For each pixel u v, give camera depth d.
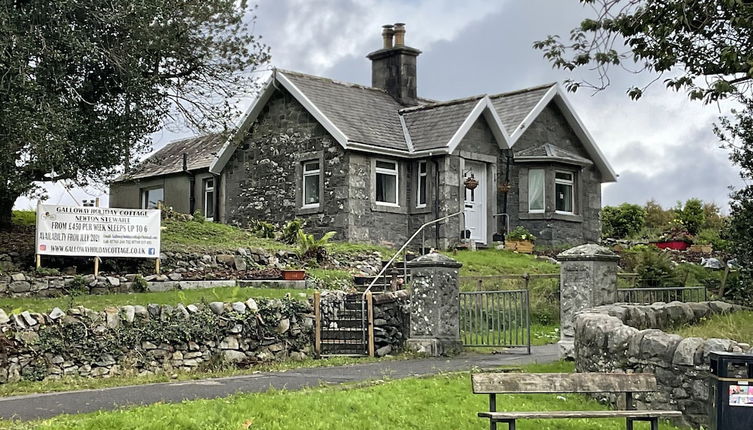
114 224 18.97
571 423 10.93
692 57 12.59
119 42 20.06
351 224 26.89
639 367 11.31
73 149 19.66
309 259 23.08
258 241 24.78
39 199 19.97
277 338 16.97
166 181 35.34
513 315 21.28
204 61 21.91
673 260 29.25
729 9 12.03
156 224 19.41
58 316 14.80
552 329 21.27
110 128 21.22
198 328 15.99
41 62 18.50
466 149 28.41
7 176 18.34
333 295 18.16
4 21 17.06
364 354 17.31
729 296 22.89
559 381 9.40
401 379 13.25
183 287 19.17
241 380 13.78
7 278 17.56
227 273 20.70
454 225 27.62
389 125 29.20
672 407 10.84
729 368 9.74
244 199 30.20
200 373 15.36
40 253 18.34
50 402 11.65
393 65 31.83
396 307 18.22
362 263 24.12
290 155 28.78
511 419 8.97
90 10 18.84
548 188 30.08
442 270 17.67
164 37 20.34
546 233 30.00
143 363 15.29
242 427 9.63
